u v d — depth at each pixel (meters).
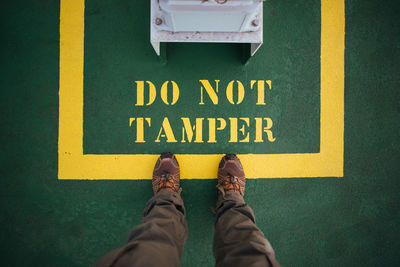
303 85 1.54
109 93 1.53
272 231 1.54
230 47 1.53
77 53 1.52
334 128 1.56
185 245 1.54
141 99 1.53
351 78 1.55
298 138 1.55
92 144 1.53
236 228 1.15
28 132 1.52
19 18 1.51
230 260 1.00
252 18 1.06
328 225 1.56
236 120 1.54
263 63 1.54
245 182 1.55
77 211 1.53
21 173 1.53
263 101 1.54
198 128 1.54
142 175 1.54
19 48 1.52
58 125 1.52
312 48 1.54
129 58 1.52
